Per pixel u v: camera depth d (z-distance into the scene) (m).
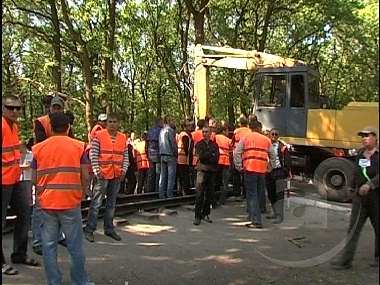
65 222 5.32
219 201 11.81
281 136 13.33
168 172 11.47
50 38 22.50
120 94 23.27
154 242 8.07
